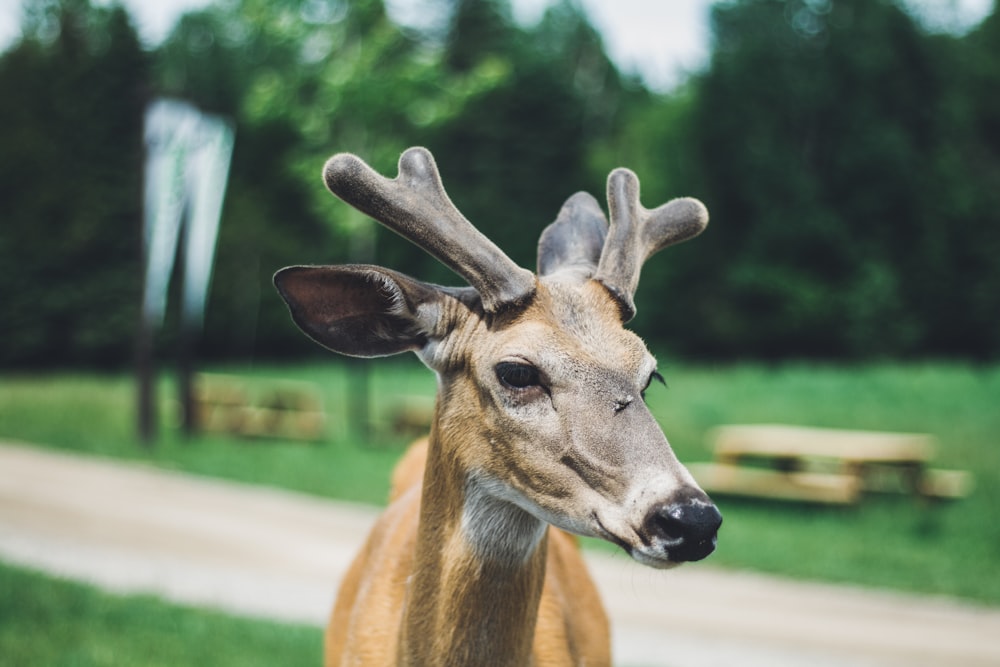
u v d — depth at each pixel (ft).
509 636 9.53
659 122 129.08
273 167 116.78
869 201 116.88
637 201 10.46
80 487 39.86
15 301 104.73
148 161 50.93
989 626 26.68
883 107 119.14
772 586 30.04
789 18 121.29
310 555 31.89
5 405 62.03
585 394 8.97
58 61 111.24
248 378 90.38
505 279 9.30
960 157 123.65
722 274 119.75
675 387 71.51
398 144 54.75
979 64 129.49
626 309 9.61
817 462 46.32
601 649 12.30
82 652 19.56
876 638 25.32
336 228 55.88
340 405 70.64
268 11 54.49
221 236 113.70
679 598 28.53
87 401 65.31
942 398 62.80
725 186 119.24
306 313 9.51
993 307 116.57
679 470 8.62
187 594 26.43
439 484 9.67
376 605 10.91
